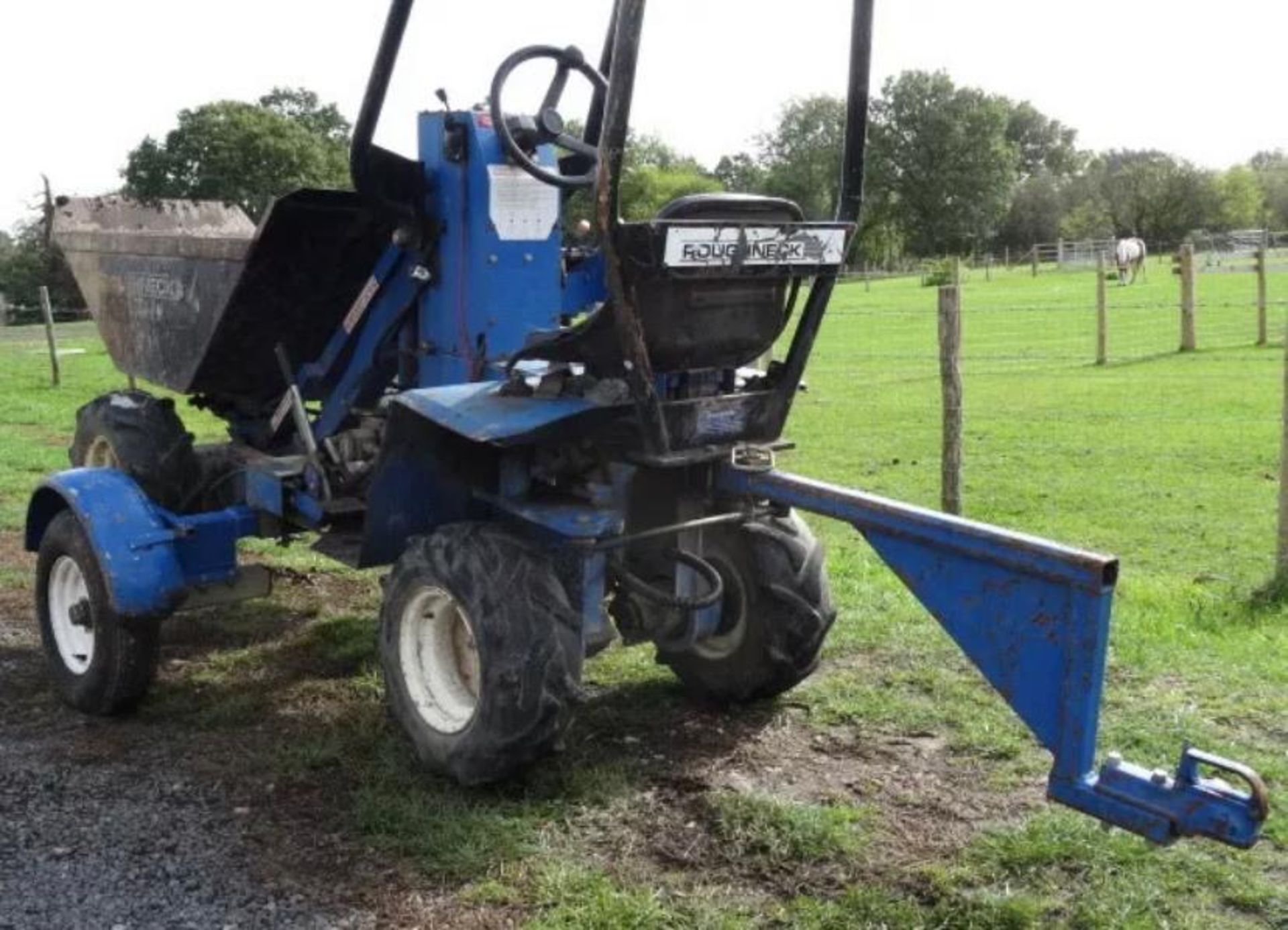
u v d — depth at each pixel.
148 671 5.41
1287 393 7.29
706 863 4.16
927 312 32.44
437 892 3.98
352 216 5.43
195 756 5.07
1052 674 3.68
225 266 5.70
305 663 6.18
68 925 3.80
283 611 7.03
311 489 5.62
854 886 4.00
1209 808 3.34
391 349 5.62
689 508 4.94
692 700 5.59
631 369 4.19
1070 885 4.01
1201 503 10.03
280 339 5.98
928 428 14.06
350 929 3.78
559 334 4.45
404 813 4.45
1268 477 10.92
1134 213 85.19
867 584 7.35
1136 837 4.25
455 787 4.66
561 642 4.38
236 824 4.46
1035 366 19.25
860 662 6.05
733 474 4.67
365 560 5.09
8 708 5.64
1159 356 19.80
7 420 14.88
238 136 57.66
